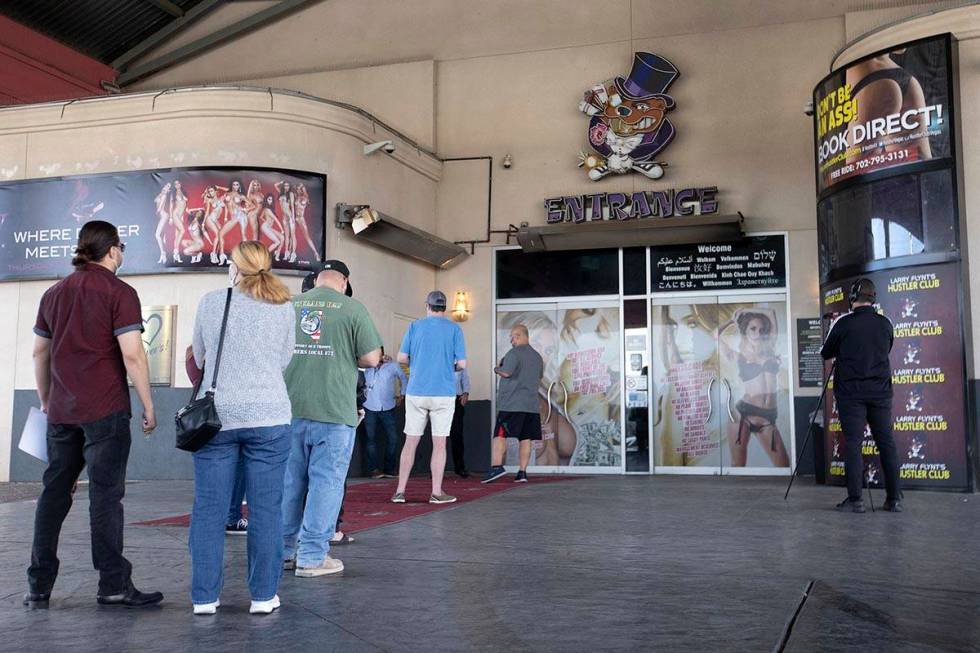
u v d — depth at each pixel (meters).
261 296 3.65
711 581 4.15
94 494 3.75
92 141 11.45
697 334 13.10
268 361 3.65
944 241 9.00
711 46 13.31
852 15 12.76
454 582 4.17
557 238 13.13
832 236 9.90
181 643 3.13
